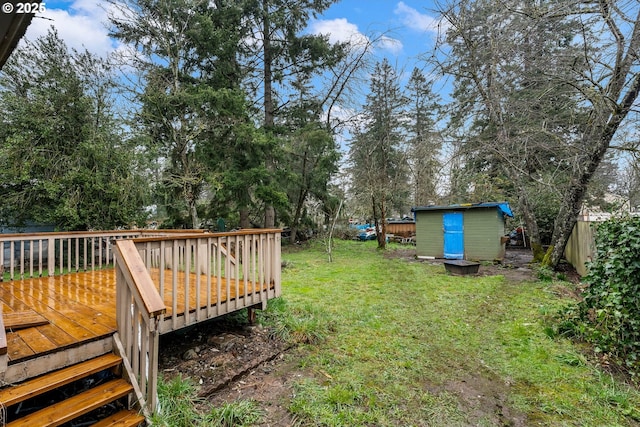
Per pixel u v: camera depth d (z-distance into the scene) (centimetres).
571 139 688
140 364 218
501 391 269
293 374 289
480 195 1252
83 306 304
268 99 1385
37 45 804
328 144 1302
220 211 1265
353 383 275
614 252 327
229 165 1139
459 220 1045
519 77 666
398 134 1520
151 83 988
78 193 798
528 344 359
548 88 623
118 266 231
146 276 221
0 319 178
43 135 771
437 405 248
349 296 573
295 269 882
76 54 865
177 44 1048
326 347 348
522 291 603
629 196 630
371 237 1809
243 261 367
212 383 263
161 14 1009
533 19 579
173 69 1048
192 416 219
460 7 743
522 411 242
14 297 339
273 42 1340
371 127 1541
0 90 750
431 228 1092
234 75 1258
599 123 611
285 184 1279
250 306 384
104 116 888
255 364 299
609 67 564
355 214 1617
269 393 258
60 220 800
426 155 1227
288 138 1342
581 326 357
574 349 341
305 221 1532
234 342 340
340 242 1630
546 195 1034
